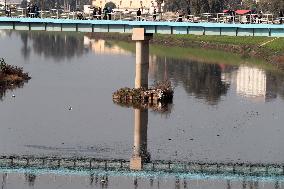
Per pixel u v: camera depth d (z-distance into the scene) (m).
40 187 149.12
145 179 155.12
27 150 175.12
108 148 178.25
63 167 162.50
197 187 150.38
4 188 147.75
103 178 155.25
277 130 199.62
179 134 193.38
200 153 175.12
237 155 173.88
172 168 162.50
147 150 176.88
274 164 166.88
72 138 187.50
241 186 151.12
